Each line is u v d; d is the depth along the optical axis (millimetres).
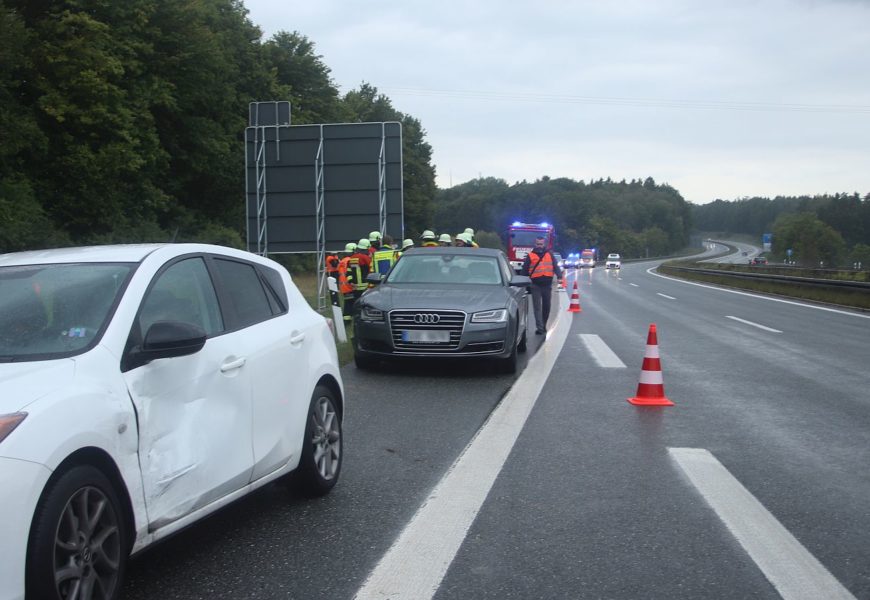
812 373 10594
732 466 5992
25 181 28656
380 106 80750
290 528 4645
